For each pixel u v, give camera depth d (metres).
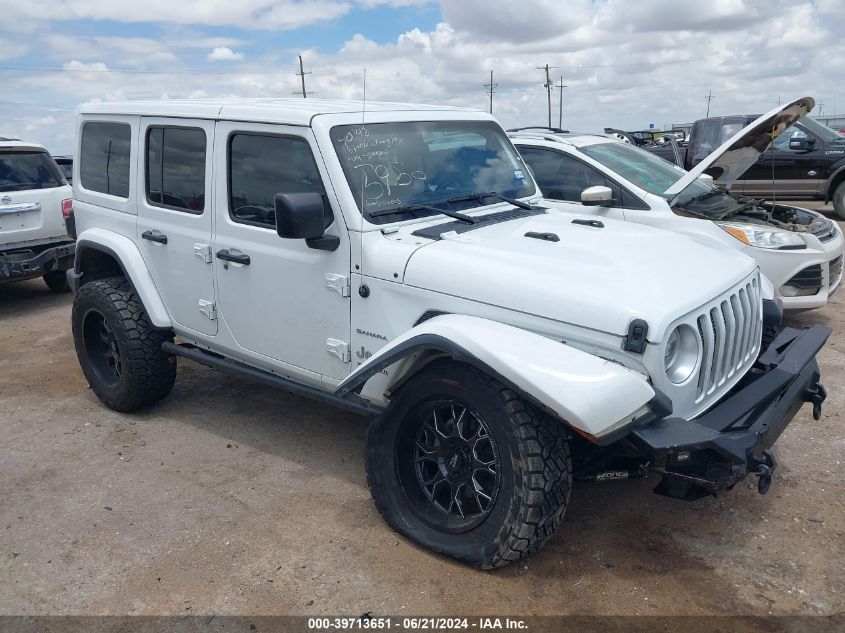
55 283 9.39
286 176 3.87
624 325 2.91
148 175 4.68
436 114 4.30
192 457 4.46
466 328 3.06
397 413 3.37
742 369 3.54
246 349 4.28
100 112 5.02
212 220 4.26
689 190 6.76
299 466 4.32
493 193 4.32
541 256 3.39
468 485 3.23
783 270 6.19
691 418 3.13
